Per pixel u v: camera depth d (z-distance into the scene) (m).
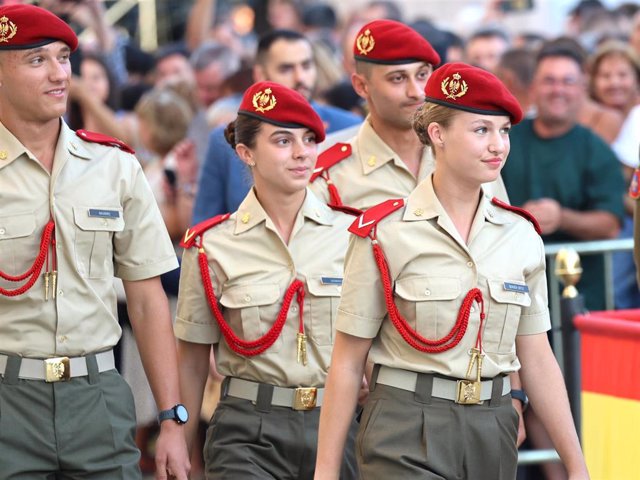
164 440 12.87
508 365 11.77
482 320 11.59
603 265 17.97
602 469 14.12
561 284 17.50
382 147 14.61
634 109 22.59
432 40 19.58
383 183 14.53
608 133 22.67
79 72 22.45
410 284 11.55
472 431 11.55
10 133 12.19
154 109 21.69
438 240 11.62
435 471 11.47
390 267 11.62
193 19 30.41
